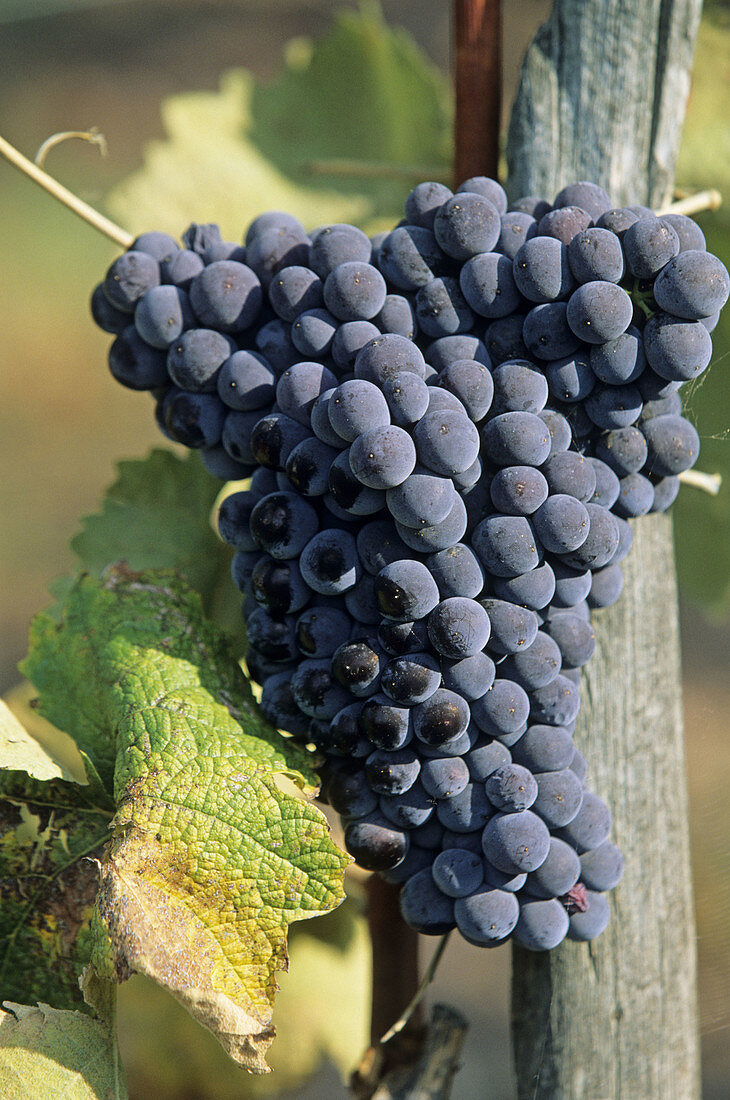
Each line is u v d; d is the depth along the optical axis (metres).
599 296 1.01
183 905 1.02
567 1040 1.09
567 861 1.03
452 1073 1.10
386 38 1.31
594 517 1.03
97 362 4.06
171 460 1.14
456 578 1.02
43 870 1.06
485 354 1.03
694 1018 1.12
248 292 1.04
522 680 1.03
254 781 1.03
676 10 1.08
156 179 1.29
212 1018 1.02
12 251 4.20
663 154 1.09
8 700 1.23
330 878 1.02
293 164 1.36
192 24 4.68
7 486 3.60
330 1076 1.86
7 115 4.36
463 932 1.03
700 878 1.21
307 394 1.03
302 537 1.03
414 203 1.04
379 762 1.03
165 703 1.04
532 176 1.08
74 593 1.08
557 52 1.08
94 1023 1.04
